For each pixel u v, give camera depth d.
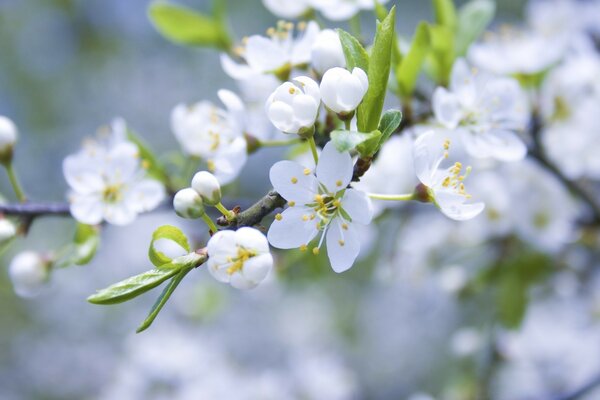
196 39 0.46
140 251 0.85
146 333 0.69
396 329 0.86
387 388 0.86
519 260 0.50
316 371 0.67
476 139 0.40
